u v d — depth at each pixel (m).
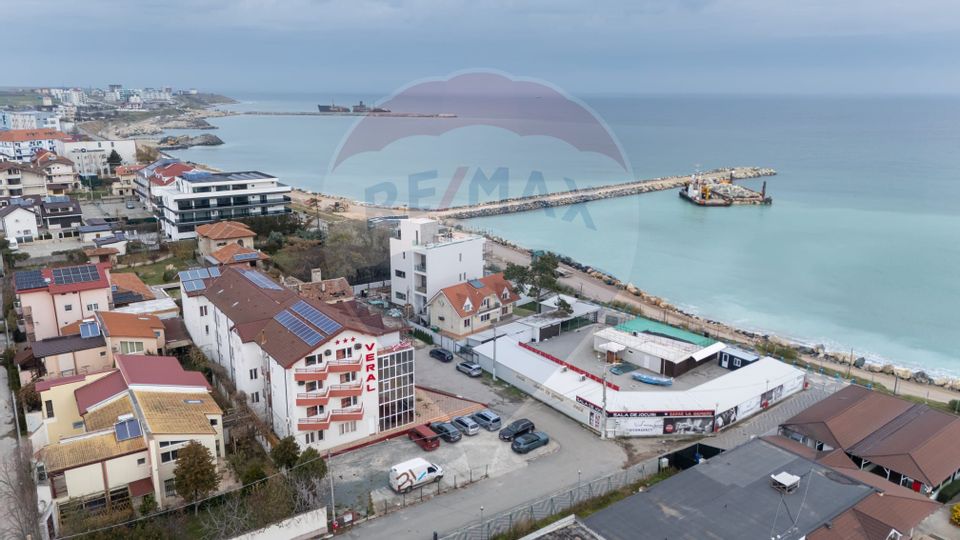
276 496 32.12
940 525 34.59
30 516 30.66
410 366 43.97
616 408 43.94
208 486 33.25
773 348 61.25
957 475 38.88
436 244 57.50
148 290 64.12
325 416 39.91
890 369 58.41
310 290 49.31
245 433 40.38
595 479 38.53
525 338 57.41
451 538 32.59
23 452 37.75
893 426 41.72
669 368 50.50
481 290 60.41
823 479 33.88
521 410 47.44
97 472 33.38
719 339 62.25
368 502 35.66
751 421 46.75
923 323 72.88
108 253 79.81
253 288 48.03
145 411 36.81
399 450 41.41
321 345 39.00
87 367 46.81
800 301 79.44
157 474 34.25
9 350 49.97
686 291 81.94
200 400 39.72
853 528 30.03
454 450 41.62
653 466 40.12
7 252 78.69
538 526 33.66
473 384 51.34
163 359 44.94
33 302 51.81
